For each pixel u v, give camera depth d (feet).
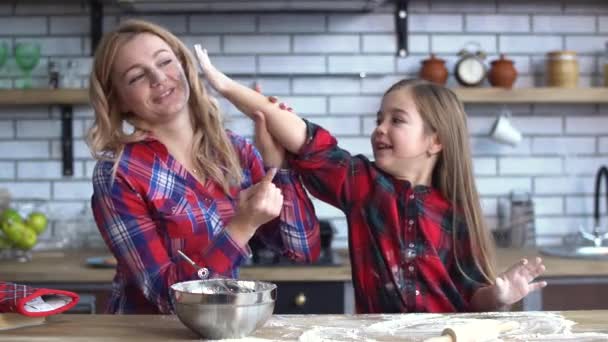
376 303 6.26
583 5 12.02
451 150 6.43
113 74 6.25
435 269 6.21
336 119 11.84
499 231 11.80
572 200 12.06
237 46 11.76
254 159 6.93
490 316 5.20
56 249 11.57
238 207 5.34
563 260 10.03
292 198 6.31
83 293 9.59
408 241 6.26
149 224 6.01
